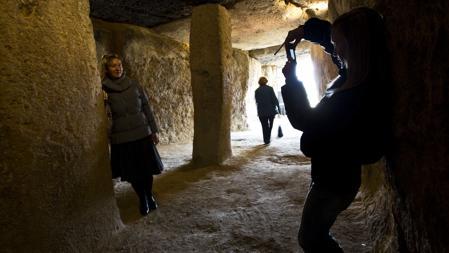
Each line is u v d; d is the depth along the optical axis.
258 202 3.02
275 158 5.01
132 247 2.22
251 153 5.50
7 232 1.58
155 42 6.82
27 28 1.70
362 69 1.20
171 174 4.30
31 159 1.70
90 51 2.24
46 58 1.81
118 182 4.05
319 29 1.48
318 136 1.23
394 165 1.30
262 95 6.40
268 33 7.26
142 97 2.79
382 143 1.25
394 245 1.53
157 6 5.25
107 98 2.60
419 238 1.16
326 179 1.24
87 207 2.12
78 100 2.07
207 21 4.63
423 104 1.04
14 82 1.62
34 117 1.72
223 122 4.79
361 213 2.51
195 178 4.03
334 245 1.33
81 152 2.08
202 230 2.46
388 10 1.25
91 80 2.23
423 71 1.02
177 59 7.34
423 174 1.07
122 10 5.46
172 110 7.33
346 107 1.18
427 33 0.99
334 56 1.54
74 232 1.99
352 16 1.22
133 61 6.54
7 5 1.60
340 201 1.26
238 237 2.30
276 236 2.29
